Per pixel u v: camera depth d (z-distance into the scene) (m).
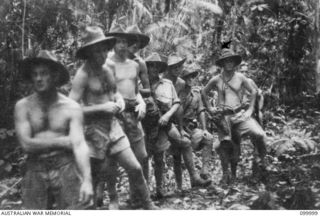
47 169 4.07
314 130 9.69
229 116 7.72
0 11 7.80
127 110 5.91
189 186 7.94
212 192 6.88
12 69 7.78
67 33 8.51
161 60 6.90
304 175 7.22
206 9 11.99
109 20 9.17
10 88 7.75
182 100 7.56
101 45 4.95
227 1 13.04
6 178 6.92
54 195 4.10
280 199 5.80
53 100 4.13
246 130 7.59
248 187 7.08
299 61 14.38
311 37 14.45
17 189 6.36
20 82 7.74
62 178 4.04
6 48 7.82
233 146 7.75
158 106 6.80
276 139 7.57
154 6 10.99
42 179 4.07
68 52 8.55
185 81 7.63
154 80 6.93
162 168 6.74
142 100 6.06
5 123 7.65
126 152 5.20
